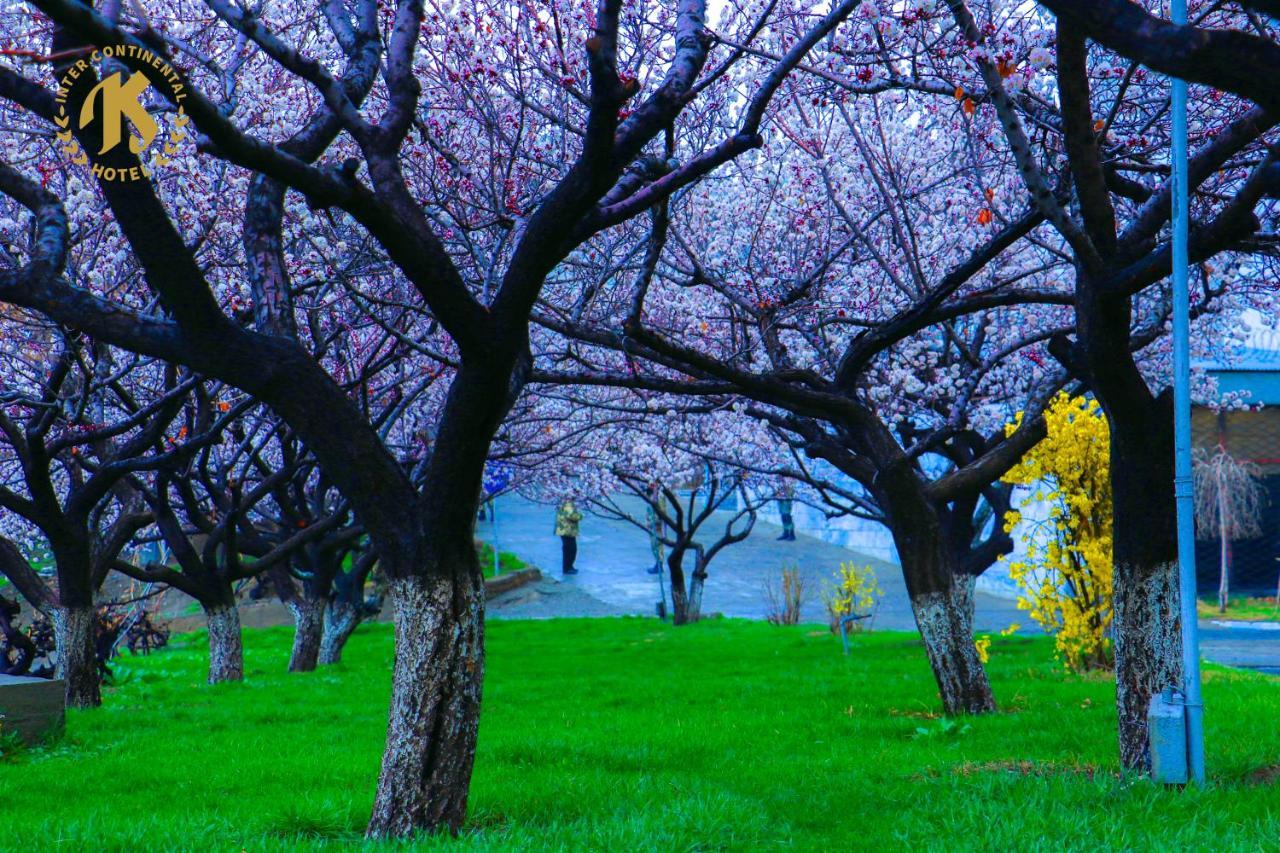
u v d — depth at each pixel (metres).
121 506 18.25
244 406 12.70
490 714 12.99
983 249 10.25
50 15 4.59
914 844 6.36
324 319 14.97
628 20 10.79
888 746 10.04
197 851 6.45
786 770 8.95
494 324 6.64
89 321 6.93
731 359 12.80
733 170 14.62
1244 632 24.11
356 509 7.01
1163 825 6.34
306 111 12.64
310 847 6.59
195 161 11.14
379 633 27.62
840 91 10.86
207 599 17.58
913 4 6.72
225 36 12.20
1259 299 15.68
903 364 15.87
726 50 11.39
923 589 11.70
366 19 8.79
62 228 7.39
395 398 17.31
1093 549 13.99
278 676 18.81
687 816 6.91
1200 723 7.43
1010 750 9.47
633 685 15.29
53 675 16.19
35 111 6.86
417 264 6.34
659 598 32.34
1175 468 7.96
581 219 7.07
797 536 44.28
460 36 10.64
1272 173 5.15
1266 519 31.25
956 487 11.98
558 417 20.20
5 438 15.52
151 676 19.83
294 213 10.05
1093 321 7.77
